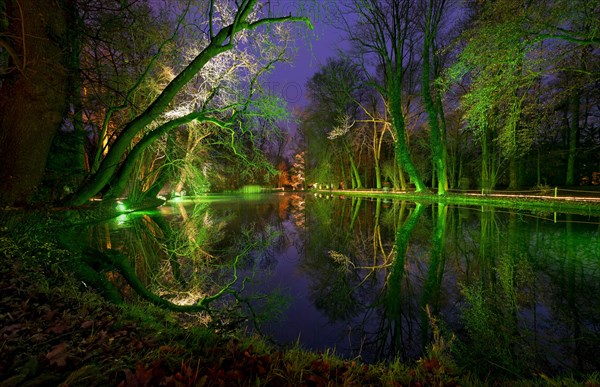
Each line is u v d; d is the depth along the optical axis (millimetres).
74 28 6566
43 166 5406
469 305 4512
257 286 5789
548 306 4320
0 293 2855
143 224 11484
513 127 10961
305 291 5535
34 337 2029
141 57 10031
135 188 15445
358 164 39844
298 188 53719
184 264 7066
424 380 2035
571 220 10492
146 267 6520
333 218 15039
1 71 5062
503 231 9352
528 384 2262
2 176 4867
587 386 2012
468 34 10414
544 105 10875
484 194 19672
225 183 34094
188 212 16297
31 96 5000
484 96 10266
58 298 3000
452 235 9445
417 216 13984
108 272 5562
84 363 1811
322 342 3623
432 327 3951
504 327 3754
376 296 5211
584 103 17000
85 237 7895
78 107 7293
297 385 1793
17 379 1504
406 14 22453
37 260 4090
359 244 9414
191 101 13531
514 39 9180
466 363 2992
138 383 1515
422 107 26688
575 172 22672
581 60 10617
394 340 3648
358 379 2027
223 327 3158
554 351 3189
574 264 6039
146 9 8953
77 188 7059
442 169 21109
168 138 14484
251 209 18875
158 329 2648
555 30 8961
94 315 2693
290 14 7219
